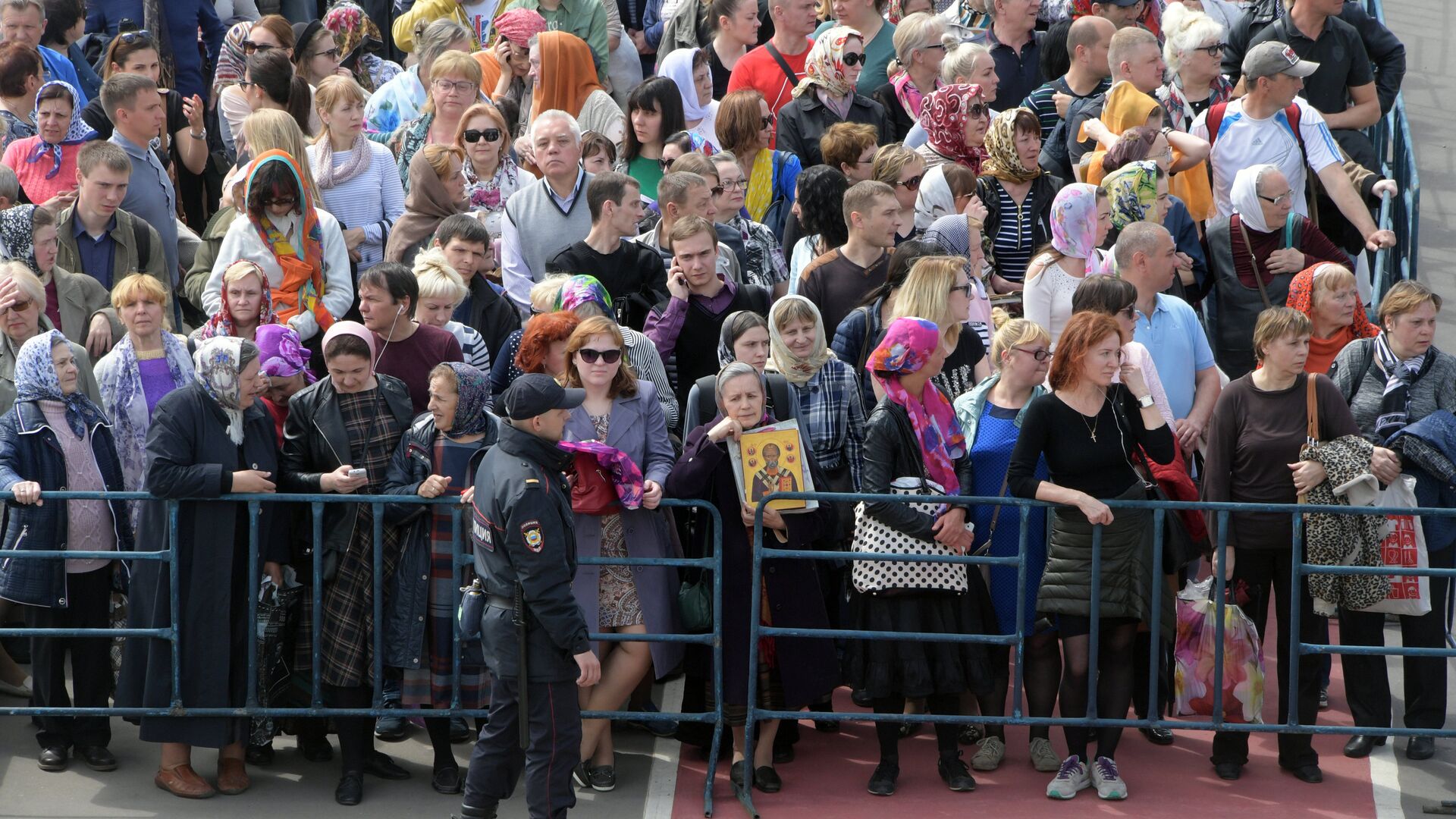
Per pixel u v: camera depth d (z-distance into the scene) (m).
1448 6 44.94
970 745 19.95
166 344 20.28
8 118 26.53
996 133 24.66
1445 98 39.94
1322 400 19.36
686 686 19.52
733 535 18.73
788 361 19.28
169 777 18.52
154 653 18.16
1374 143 33.22
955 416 19.12
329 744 19.62
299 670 19.02
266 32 29.83
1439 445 19.28
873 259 22.19
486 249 22.36
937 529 18.34
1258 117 26.67
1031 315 22.12
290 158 22.50
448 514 18.53
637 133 26.48
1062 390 18.33
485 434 18.92
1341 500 18.98
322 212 23.38
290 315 22.30
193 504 17.97
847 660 18.95
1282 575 19.56
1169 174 26.78
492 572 16.72
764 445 18.41
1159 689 18.97
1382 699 19.59
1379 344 20.48
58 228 22.56
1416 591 19.00
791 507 18.28
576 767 17.77
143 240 23.20
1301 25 30.30
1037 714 19.19
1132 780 19.00
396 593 18.50
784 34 30.11
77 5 30.22
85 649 19.09
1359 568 18.16
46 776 18.80
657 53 36.31
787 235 24.95
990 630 19.00
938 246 20.84
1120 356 18.33
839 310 21.91
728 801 18.50
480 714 18.30
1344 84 30.55
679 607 19.36
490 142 25.27
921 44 28.83
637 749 20.02
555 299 20.31
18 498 17.89
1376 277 27.28
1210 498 19.59
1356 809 18.33
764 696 18.95
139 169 24.23
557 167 23.78
